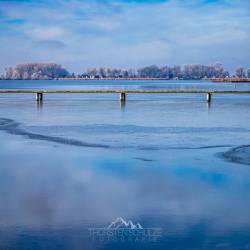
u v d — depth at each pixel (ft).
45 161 76.02
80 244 39.37
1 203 50.78
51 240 40.04
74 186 58.80
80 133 111.04
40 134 109.40
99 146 90.84
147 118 149.89
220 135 107.34
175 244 39.42
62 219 45.32
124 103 225.56
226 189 57.11
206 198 52.90
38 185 59.41
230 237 40.86
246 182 60.64
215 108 198.70
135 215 46.80
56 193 55.21
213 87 499.51
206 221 44.96
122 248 38.68
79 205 50.21
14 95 325.01
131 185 59.21
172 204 50.44
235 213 47.29
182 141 97.35
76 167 70.95
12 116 157.17
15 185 59.36
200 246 39.01
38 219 45.29
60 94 351.67
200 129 119.44
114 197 53.36
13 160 76.84
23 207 49.32
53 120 143.13
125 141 97.35
